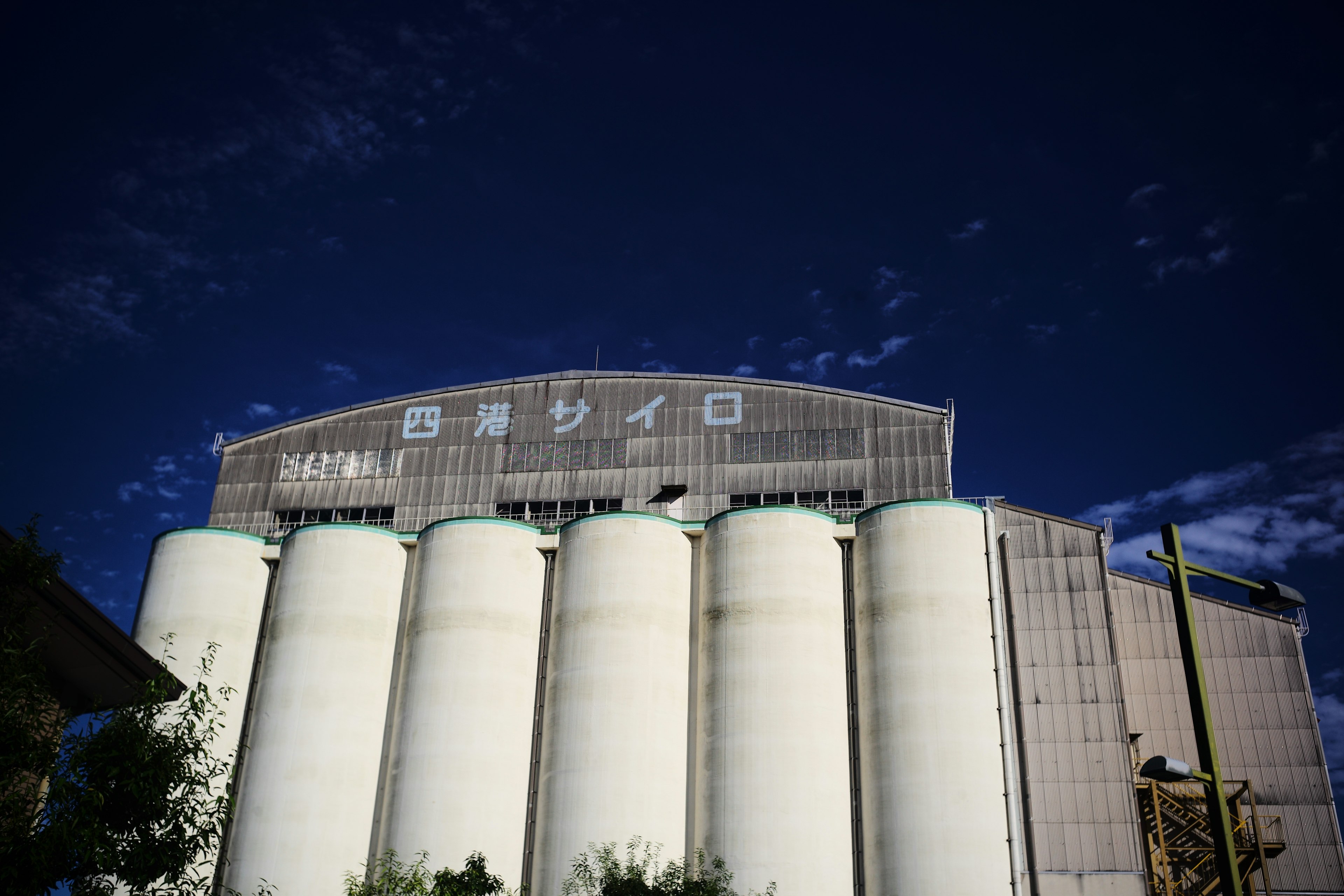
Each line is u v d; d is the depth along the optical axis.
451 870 47.72
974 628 55.78
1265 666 60.47
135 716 26.73
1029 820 52.69
